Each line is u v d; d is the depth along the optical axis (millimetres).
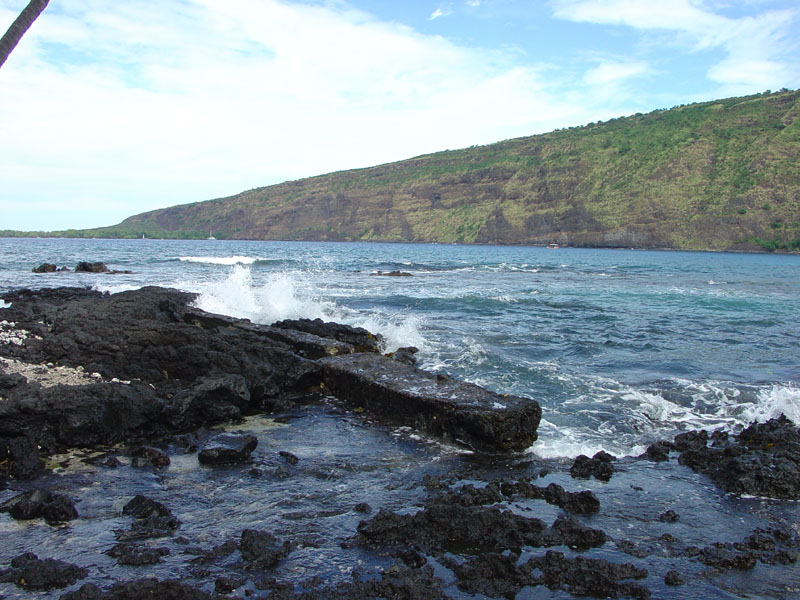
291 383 9383
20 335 10875
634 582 4191
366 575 4246
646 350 13648
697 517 5348
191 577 4180
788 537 4961
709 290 31625
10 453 6191
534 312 20094
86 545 4617
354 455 6758
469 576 4242
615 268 54719
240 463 6426
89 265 34375
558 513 5328
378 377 8820
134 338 10133
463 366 11383
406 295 24328
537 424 7309
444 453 6891
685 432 7844
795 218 111812
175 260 48375
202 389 7844
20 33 4867
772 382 10750
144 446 6688
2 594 3961
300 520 5074
